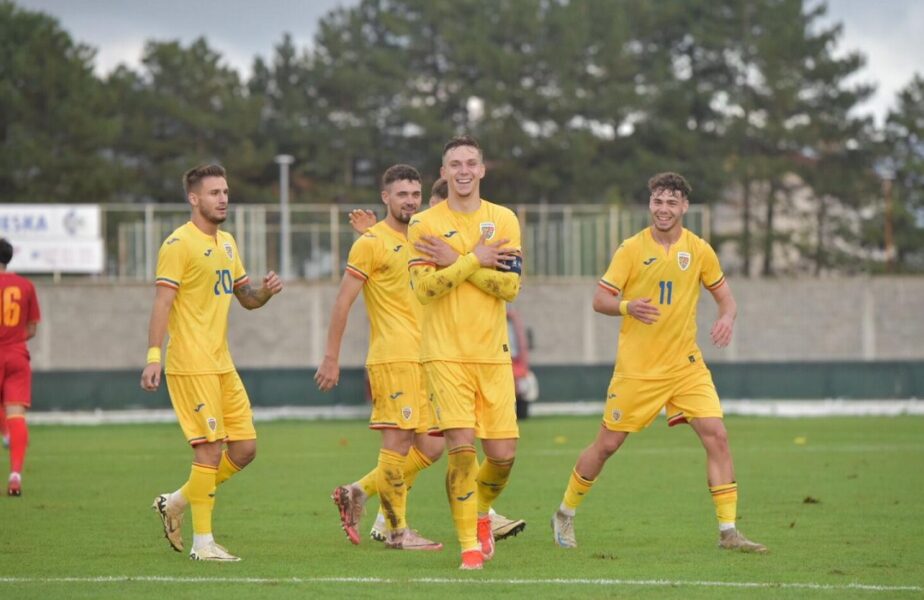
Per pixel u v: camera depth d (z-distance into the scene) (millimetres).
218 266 28594
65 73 177500
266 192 189875
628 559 28156
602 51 189750
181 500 28828
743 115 187875
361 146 193000
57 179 174125
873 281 137000
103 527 34125
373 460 56062
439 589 24156
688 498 40688
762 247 186625
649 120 189375
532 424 80875
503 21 190000
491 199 187000
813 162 194250
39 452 61156
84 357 129375
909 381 94375
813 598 23312
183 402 28312
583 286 133625
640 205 184125
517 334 87312
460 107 194500
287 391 89625
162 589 24359
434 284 26281
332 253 132125
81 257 132250
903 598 23359
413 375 30516
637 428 30109
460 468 26531
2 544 30906
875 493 41500
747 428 75500
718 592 23875
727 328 30266
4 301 42250
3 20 180625
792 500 39594
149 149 191875
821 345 136500
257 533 33125
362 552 29609
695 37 189625
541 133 189125
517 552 29438
